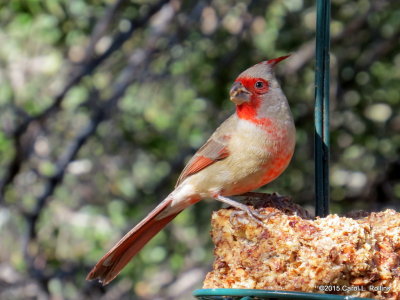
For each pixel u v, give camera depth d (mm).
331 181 14344
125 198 15125
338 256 6371
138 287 14953
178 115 14781
